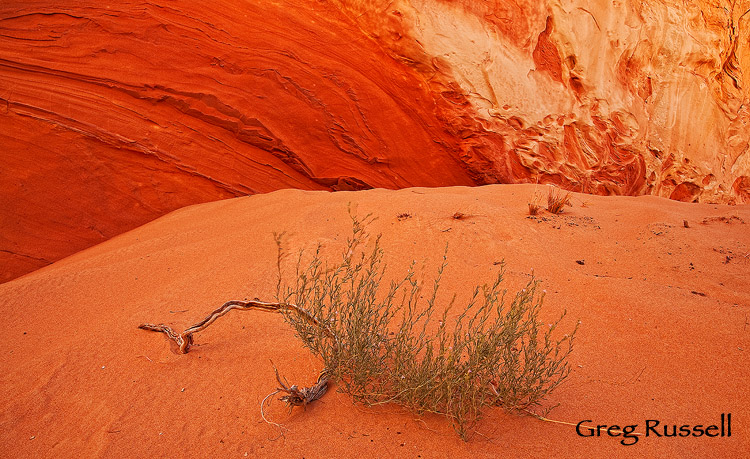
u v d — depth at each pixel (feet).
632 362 9.60
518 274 13.26
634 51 37.45
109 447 7.67
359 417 8.03
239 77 28.53
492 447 7.37
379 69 30.81
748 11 41.27
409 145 31.81
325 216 18.06
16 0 24.72
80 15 25.76
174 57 27.30
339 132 30.53
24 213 22.35
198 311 11.87
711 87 41.45
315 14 30.12
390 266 14.10
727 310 11.12
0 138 22.88
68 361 10.00
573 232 17.31
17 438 8.01
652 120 39.09
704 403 8.32
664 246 15.90
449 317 11.35
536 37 33.06
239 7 28.78
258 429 7.87
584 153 35.70
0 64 23.95
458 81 30.96
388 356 8.77
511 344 8.38
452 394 7.89
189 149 27.12
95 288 14.25
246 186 28.43
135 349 10.28
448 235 15.74
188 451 7.50
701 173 41.65
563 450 7.33
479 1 31.32
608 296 12.12
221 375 9.27
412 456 7.23
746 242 16.67
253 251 15.49
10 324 12.34
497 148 32.65
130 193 25.21
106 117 25.23
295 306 9.87
